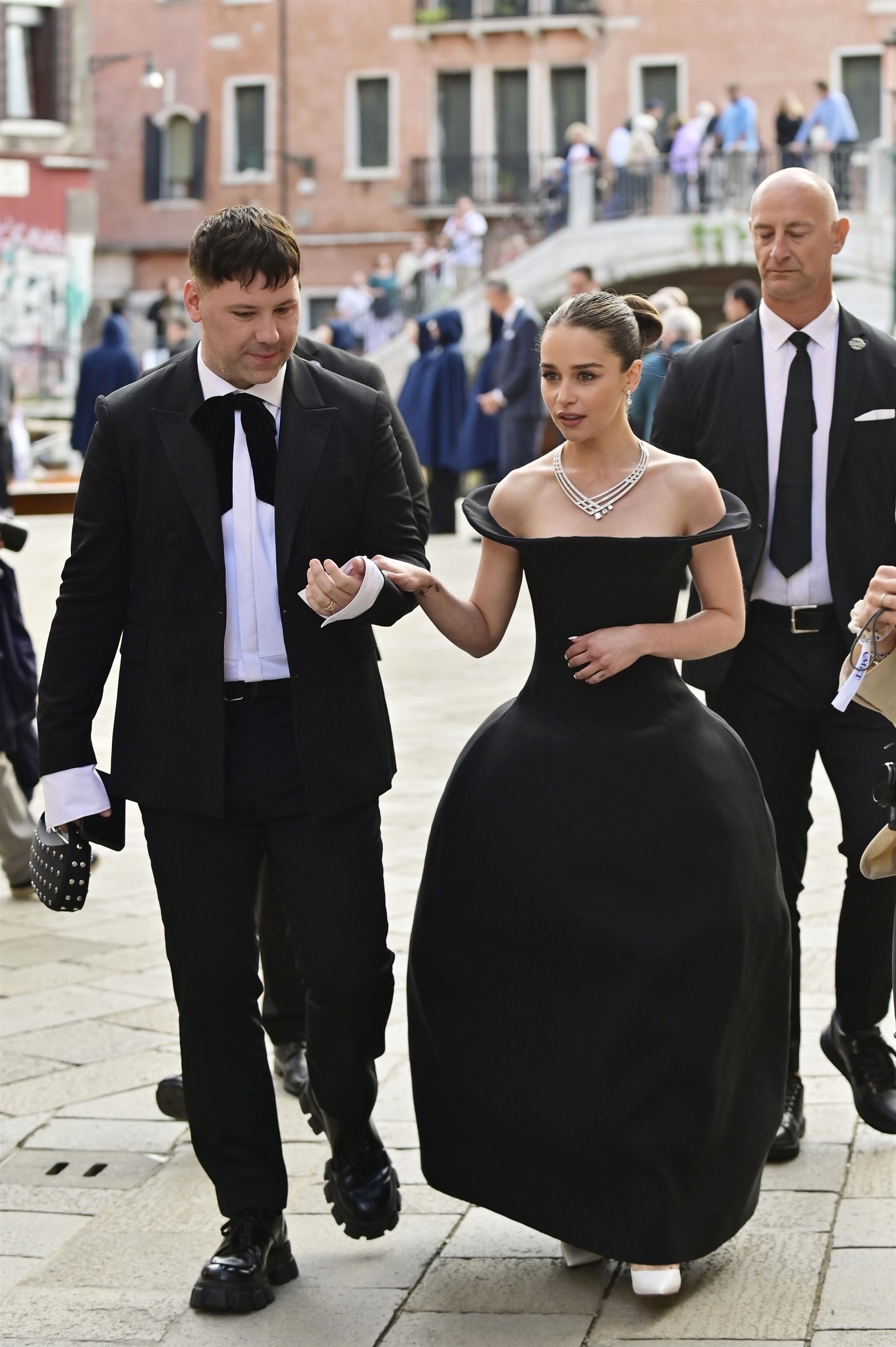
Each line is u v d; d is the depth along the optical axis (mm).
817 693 3977
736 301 10555
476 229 30000
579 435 3287
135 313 40469
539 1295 3346
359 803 3381
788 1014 3441
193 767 3314
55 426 27359
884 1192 3742
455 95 39125
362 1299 3352
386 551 3434
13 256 34344
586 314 3246
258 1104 3414
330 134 39719
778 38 36750
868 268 27000
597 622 3316
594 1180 3219
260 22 39781
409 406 18641
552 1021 3230
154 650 3352
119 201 40844
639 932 3188
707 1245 3246
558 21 37625
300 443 3340
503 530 3428
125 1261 3543
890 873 3342
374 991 3404
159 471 3307
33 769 6297
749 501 3992
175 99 40375
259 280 3141
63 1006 5105
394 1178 3514
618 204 29234
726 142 28766
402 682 10398
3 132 34062
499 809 3303
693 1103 3201
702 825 3242
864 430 3945
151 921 6012
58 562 16422
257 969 3455
